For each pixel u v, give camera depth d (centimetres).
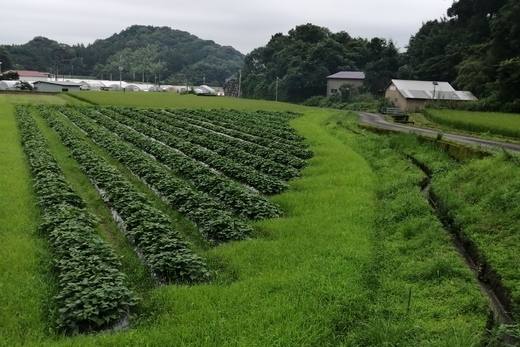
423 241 1260
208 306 912
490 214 1358
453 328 834
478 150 2067
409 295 922
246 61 17425
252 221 1502
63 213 1382
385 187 1875
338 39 14600
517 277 1016
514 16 7088
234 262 1141
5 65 16538
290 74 12838
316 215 1510
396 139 2944
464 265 1113
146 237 1213
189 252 1148
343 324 880
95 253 1120
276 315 874
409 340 810
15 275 1029
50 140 3128
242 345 777
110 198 1653
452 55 9394
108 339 800
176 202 1623
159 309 921
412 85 8850
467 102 7112
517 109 6041
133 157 2378
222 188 1784
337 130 4262
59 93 8419
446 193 1655
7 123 3869
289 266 1112
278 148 3108
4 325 847
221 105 7825
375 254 1205
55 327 856
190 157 2670
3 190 1720
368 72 11656
